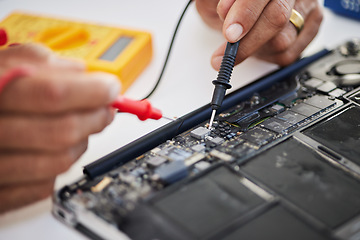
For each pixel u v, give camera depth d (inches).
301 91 36.7
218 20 48.9
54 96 23.2
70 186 27.1
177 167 26.9
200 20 53.7
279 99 35.5
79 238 25.9
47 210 28.2
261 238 23.0
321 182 26.6
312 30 44.4
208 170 27.3
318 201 25.2
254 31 37.8
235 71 43.8
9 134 24.5
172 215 24.2
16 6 57.9
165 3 58.1
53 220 27.4
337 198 25.4
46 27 48.6
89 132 26.5
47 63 26.9
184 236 22.9
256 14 36.2
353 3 50.2
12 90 23.5
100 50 43.7
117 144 35.1
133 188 26.5
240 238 23.0
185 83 42.9
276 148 29.4
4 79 23.1
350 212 24.5
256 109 34.1
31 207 28.6
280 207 24.9
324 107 33.7
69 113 24.8
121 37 46.4
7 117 24.5
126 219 24.2
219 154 29.1
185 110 38.7
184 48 48.6
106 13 55.9
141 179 27.3
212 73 44.1
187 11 55.7
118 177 27.8
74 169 32.5
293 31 41.6
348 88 36.4
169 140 31.6
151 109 30.2
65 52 43.9
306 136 30.4
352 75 37.9
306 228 23.6
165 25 53.0
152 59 47.4
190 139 31.4
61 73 24.8
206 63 45.7
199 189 25.9
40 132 24.6
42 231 26.6
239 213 24.4
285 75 39.0
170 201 25.0
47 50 28.1
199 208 24.6
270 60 43.8
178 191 25.7
